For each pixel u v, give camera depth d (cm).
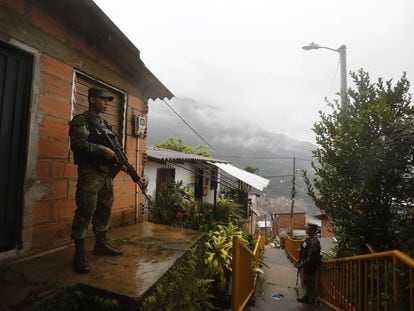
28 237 335
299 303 667
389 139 410
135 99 588
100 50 467
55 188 375
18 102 332
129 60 514
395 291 282
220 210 914
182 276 381
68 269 299
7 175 319
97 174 306
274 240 3444
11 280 265
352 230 521
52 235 369
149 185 801
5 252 309
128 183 567
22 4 327
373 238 495
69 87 402
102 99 322
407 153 399
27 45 333
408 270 276
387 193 468
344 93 603
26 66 343
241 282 533
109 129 339
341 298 496
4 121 316
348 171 543
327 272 609
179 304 376
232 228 765
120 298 252
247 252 591
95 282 271
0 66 313
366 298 375
